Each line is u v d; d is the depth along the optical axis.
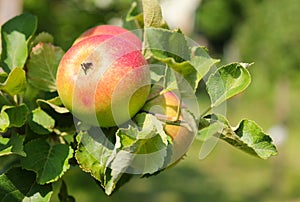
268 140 0.66
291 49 3.28
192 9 8.34
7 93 0.70
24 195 0.67
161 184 3.61
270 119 5.02
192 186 3.63
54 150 0.68
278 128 3.99
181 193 3.46
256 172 4.04
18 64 0.74
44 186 0.68
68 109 0.67
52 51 0.73
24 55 0.74
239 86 0.65
